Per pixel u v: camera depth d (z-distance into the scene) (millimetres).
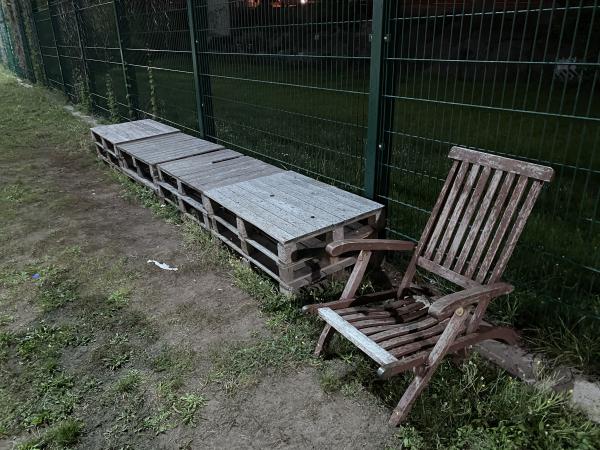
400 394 2463
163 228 4781
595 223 3135
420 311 2709
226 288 3625
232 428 2363
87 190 5984
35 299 3553
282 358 2805
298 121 4883
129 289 3645
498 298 3029
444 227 2895
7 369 2832
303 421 2381
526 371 2562
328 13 4223
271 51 4953
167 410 2486
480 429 2217
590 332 2658
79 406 2547
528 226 3402
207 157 5250
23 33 16234
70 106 11859
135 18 7406
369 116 3492
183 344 2996
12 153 7695
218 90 6000
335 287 3395
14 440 2348
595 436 2131
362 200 3660
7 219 5086
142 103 8172
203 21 5664
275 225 3254
